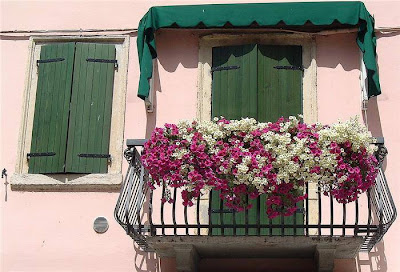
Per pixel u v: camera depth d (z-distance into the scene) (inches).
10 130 377.7
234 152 315.0
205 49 382.9
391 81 373.1
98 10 394.6
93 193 365.1
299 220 351.6
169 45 384.8
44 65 385.7
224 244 327.3
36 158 370.9
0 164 371.9
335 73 376.2
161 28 380.5
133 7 394.3
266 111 370.0
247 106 370.0
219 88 374.9
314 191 357.1
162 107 376.5
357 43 370.3
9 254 358.3
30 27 393.4
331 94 373.1
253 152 315.9
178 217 357.4
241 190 315.0
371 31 365.1
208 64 381.1
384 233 327.6
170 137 323.0
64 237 359.9
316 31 379.6
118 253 356.8
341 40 380.5
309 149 314.8
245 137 319.0
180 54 383.6
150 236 325.1
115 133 374.3
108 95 379.9
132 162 332.5
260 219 350.9
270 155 314.5
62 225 361.4
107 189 365.4
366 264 346.6
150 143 322.3
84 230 360.5
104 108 377.7
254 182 311.7
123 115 376.5
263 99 371.2
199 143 319.3
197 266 346.9
